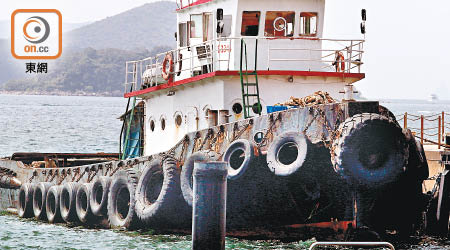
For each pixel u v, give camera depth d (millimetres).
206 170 21406
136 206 29266
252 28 31656
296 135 25500
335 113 25156
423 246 26828
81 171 32688
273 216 26328
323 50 31422
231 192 26562
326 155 25141
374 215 25656
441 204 27703
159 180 28969
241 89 29469
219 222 21531
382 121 24828
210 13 32469
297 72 30000
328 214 25750
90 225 32156
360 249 26047
